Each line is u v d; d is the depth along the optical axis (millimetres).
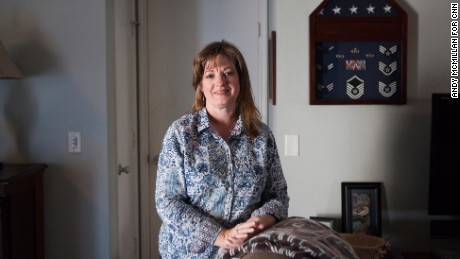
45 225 2438
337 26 2627
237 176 1538
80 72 2383
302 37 2672
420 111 2672
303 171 2723
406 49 2609
